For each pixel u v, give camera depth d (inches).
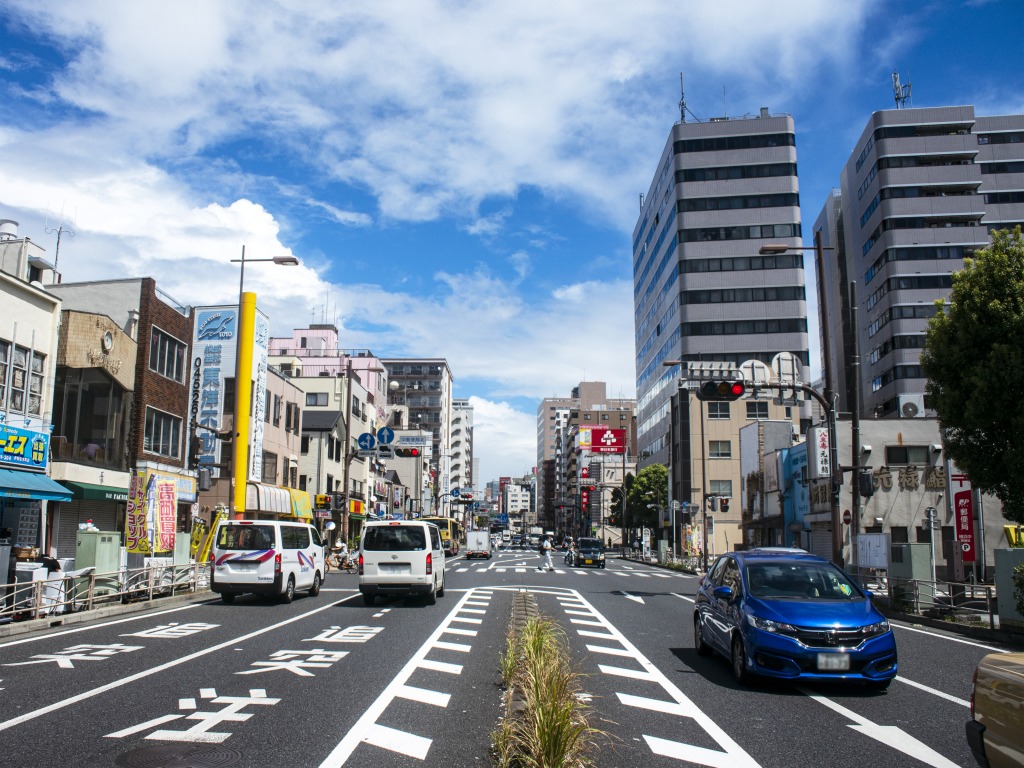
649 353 3592.5
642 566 2005.4
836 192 3563.0
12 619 523.5
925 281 2805.1
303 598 810.2
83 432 944.9
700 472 2691.9
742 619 362.9
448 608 710.5
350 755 236.5
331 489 2087.8
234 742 248.5
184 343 1181.7
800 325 2871.6
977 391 669.9
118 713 286.2
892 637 347.6
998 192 2883.9
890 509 1316.4
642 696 334.6
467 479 6338.6
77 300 1056.8
